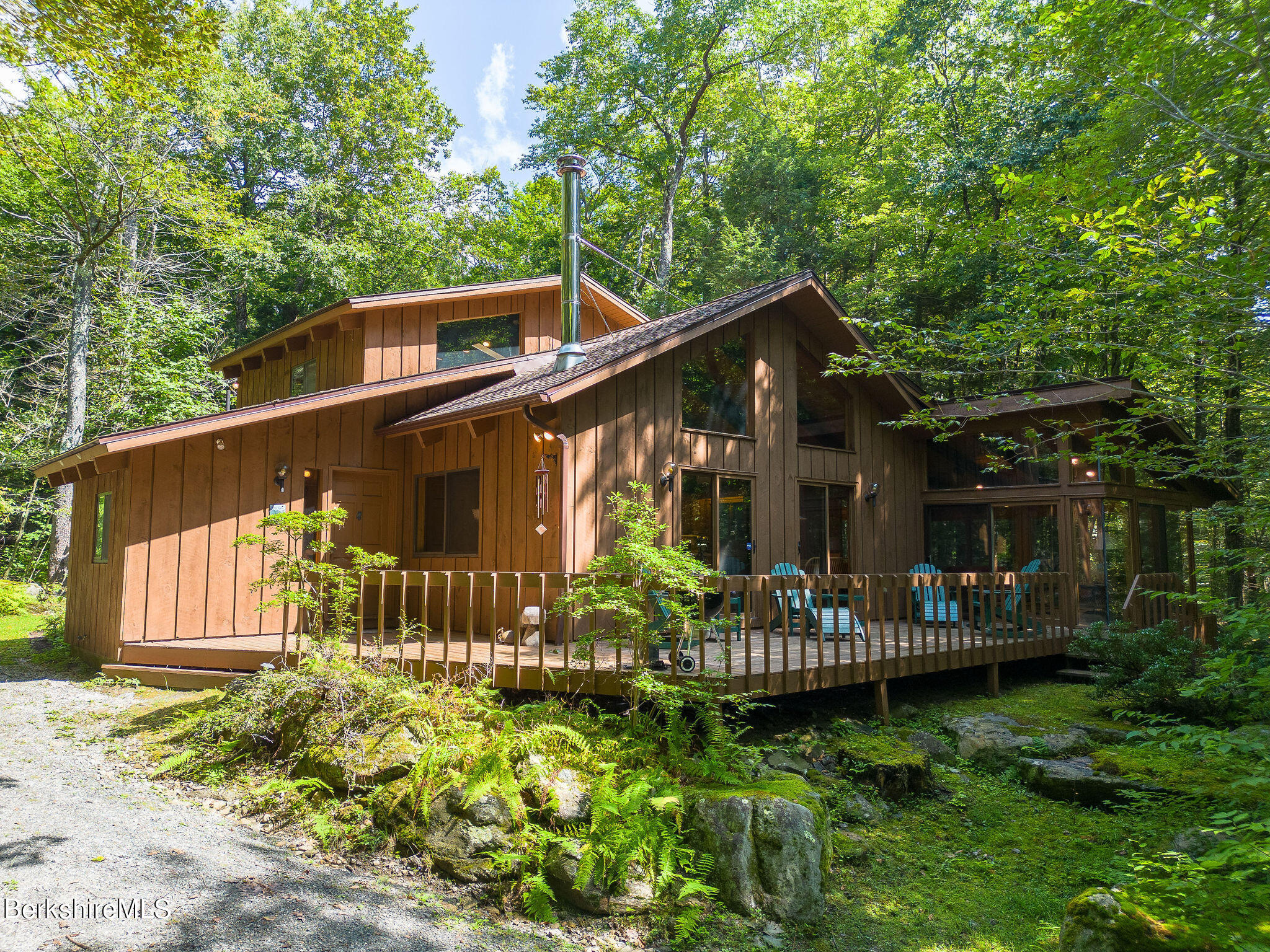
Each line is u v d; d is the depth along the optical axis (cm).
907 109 2444
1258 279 502
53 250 1928
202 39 796
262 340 1402
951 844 622
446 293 1280
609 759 558
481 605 987
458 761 530
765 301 1066
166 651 859
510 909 461
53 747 647
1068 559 1173
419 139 3045
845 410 1271
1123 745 734
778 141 2588
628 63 2630
